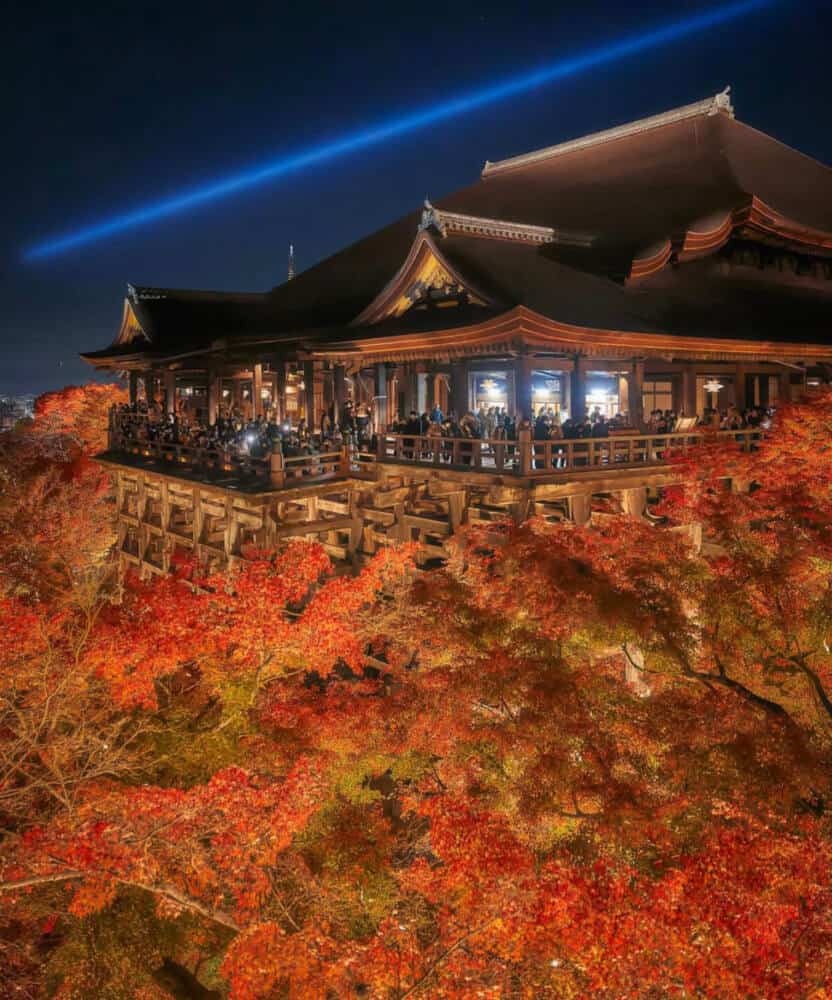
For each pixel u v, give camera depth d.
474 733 9.89
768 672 10.37
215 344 31.94
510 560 11.47
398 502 21.53
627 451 19.78
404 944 8.30
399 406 29.47
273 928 8.84
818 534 10.83
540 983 7.58
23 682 12.61
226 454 24.88
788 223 30.64
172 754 12.97
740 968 6.43
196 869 9.58
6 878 9.24
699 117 38.94
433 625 11.42
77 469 35.56
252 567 14.91
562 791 8.84
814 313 29.59
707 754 8.62
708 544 17.08
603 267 26.52
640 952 6.72
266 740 12.20
